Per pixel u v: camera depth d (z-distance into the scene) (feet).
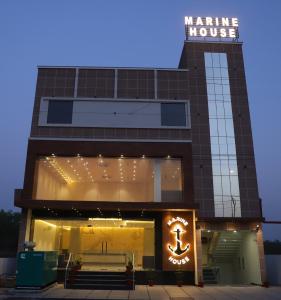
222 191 93.25
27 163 90.33
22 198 87.04
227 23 112.27
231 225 89.04
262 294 68.03
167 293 68.28
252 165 95.96
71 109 96.37
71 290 70.28
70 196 130.21
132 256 91.61
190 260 85.76
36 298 59.06
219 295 66.13
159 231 88.28
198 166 94.73
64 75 99.96
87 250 109.19
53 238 106.11
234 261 110.32
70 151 92.17
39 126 93.86
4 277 74.59
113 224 98.53
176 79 102.12
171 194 94.22
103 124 95.35
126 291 70.49
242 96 102.22
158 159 95.09
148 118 96.78
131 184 132.26
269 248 190.29
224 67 104.99
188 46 106.83
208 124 98.58
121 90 99.45
